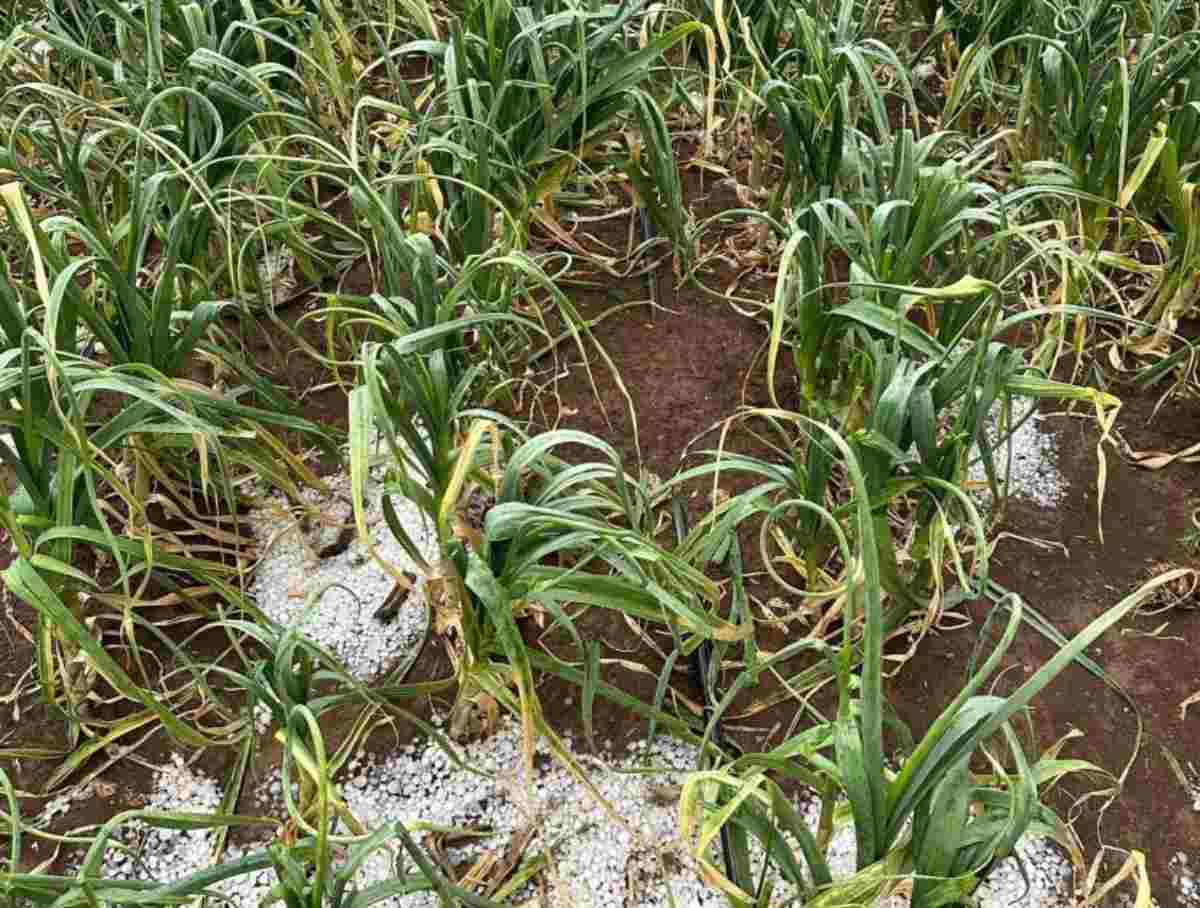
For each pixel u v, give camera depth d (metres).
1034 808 0.87
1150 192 1.77
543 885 1.17
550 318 1.88
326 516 1.52
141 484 1.44
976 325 1.51
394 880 0.99
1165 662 1.36
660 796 1.24
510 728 1.32
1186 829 1.20
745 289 1.93
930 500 1.27
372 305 1.77
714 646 1.28
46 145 1.59
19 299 1.32
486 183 1.51
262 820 1.06
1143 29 1.96
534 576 1.10
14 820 0.99
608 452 1.11
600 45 1.65
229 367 1.58
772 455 1.63
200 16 1.70
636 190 1.81
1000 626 1.40
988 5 1.95
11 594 1.51
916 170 1.47
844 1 1.72
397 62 2.43
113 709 1.36
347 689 1.36
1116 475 1.60
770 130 2.27
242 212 1.81
